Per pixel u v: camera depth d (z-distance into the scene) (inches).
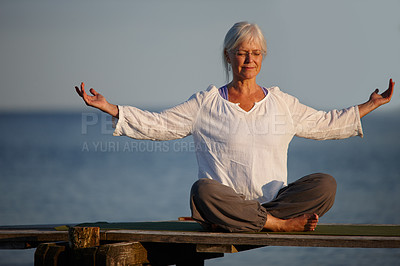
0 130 3316.9
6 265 373.7
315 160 1430.9
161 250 197.9
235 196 182.5
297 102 206.2
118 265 178.7
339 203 689.0
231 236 175.6
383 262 374.6
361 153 1649.9
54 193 793.6
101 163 1368.1
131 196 757.9
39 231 197.5
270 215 188.5
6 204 685.9
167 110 203.6
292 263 378.0
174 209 642.2
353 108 208.7
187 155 1621.6
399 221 555.2
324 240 170.9
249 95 202.2
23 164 1346.0
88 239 181.3
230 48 199.5
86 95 195.2
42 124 4188.0
